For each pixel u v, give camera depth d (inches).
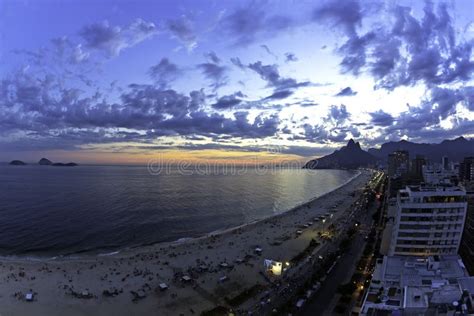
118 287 3627.0
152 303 3302.2
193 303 3314.5
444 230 3361.2
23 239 5629.9
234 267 4269.2
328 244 5319.9
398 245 3457.2
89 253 5103.3
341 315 2908.5
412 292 1872.5
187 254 4803.2
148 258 4603.8
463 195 3395.7
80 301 3309.5
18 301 3270.2
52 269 4131.4
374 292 2267.5
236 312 3105.3
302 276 3929.6
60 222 6811.0
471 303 1644.9
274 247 5241.1
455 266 2785.4
